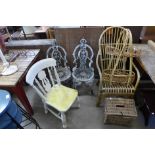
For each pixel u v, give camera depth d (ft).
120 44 6.41
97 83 8.49
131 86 6.29
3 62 6.26
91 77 7.06
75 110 7.07
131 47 5.98
